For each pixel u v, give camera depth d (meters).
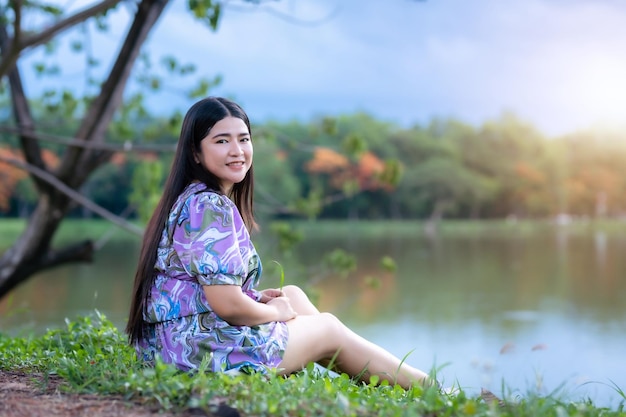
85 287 16.95
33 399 2.50
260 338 2.82
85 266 21.97
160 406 2.41
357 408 2.42
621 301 16.88
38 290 16.28
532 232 51.22
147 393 2.48
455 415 2.45
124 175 51.84
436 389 2.73
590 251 32.09
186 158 2.94
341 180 66.56
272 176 63.03
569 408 2.71
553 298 17.47
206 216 2.77
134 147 7.26
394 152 76.06
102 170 51.53
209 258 2.73
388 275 21.47
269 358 2.82
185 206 2.83
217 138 2.90
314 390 2.58
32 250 7.35
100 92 7.35
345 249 31.45
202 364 2.69
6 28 7.25
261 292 3.06
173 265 2.84
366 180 66.31
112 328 3.66
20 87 7.47
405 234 46.56
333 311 15.18
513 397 2.96
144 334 2.92
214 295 2.73
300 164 67.38
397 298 17.14
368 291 18.17
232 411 2.30
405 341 11.80
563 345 11.30
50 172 7.32
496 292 18.42
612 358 10.02
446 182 72.00
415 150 77.81
